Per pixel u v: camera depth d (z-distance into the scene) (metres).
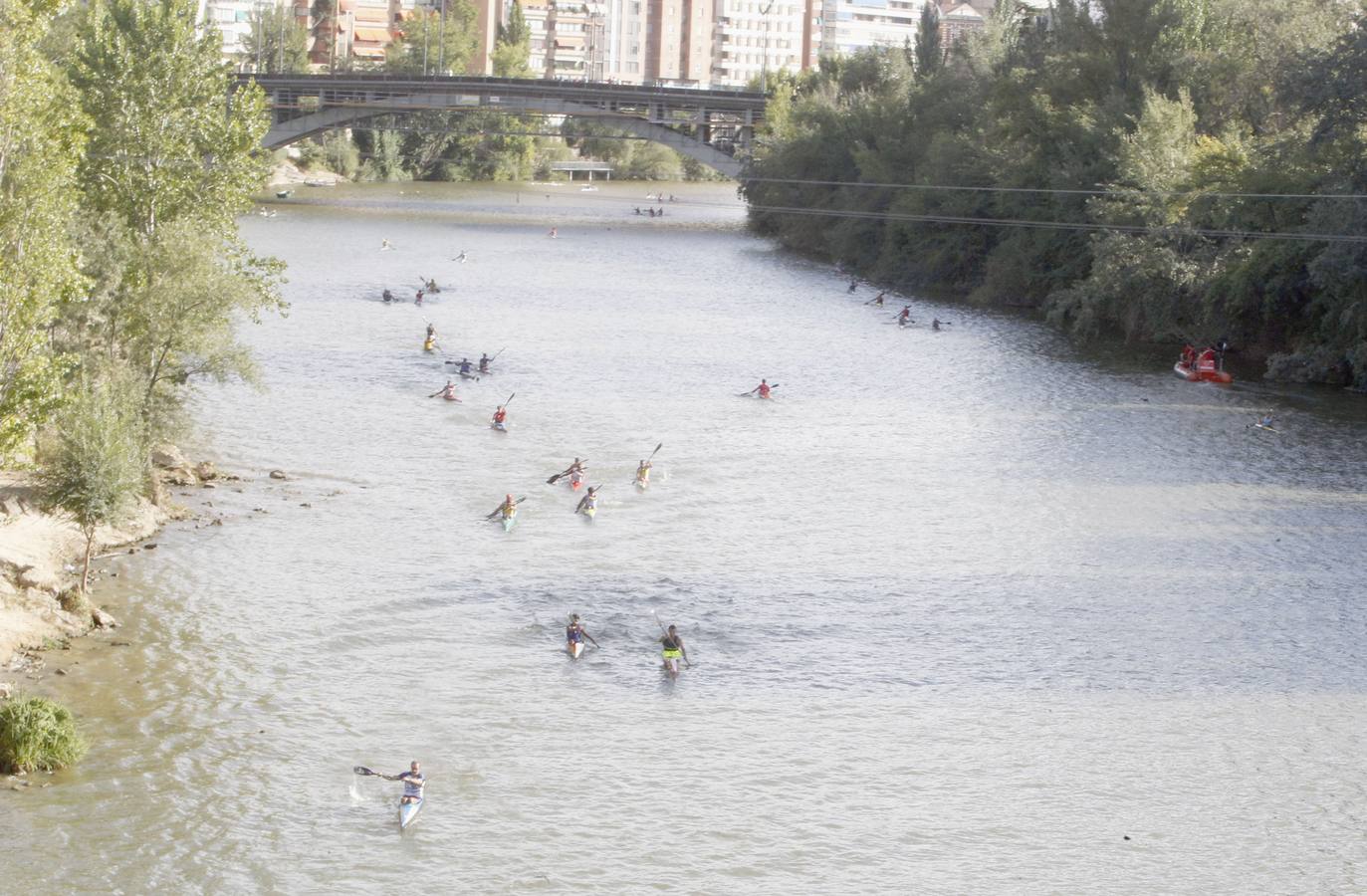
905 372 100.75
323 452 73.12
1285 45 125.31
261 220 185.62
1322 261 94.19
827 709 45.94
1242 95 128.88
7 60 49.50
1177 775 42.34
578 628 49.31
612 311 125.06
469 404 85.44
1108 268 113.81
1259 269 101.00
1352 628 53.38
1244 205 106.25
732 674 48.28
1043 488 71.25
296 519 62.16
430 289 129.88
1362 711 46.66
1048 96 136.62
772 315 126.56
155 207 76.62
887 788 41.09
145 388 63.88
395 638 49.94
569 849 37.47
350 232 176.50
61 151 53.22
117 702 44.19
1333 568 59.75
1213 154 111.56
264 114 80.31
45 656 47.00
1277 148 106.50
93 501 50.66
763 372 99.38
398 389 88.56
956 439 81.12
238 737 42.50
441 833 37.97
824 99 189.50
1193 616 54.34
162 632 49.44
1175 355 109.88
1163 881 36.94
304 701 44.94
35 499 54.88
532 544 60.22
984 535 63.62
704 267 158.88
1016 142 140.25
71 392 54.50
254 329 106.81
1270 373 101.50
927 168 147.88
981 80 165.12
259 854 36.69
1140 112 124.69
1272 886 36.81
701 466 73.75
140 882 35.22
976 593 56.25
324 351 99.50
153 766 40.56
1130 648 51.28
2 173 49.28
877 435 81.62
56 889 34.72
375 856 36.84
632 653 49.62
